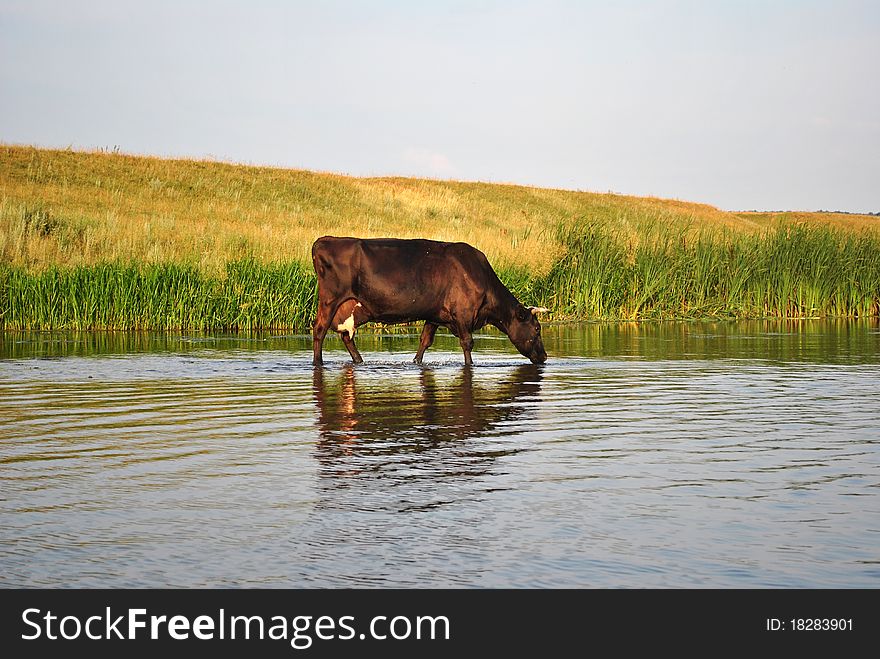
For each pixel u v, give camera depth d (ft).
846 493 25.34
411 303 60.03
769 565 19.84
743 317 118.32
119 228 149.48
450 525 22.50
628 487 26.02
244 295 98.12
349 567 19.86
